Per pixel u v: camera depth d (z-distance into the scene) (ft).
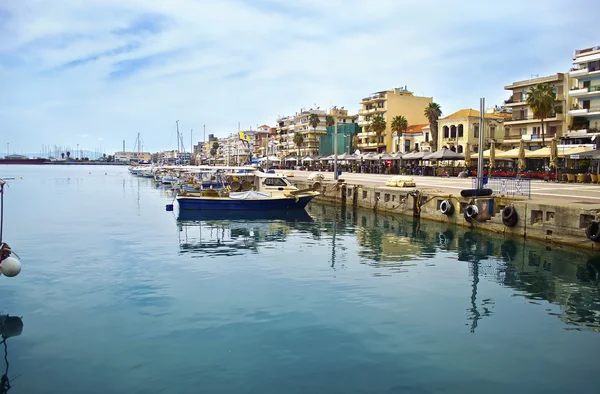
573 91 211.20
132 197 186.19
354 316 44.29
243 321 42.83
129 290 52.80
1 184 53.36
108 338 39.14
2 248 51.57
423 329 41.27
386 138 323.37
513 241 82.07
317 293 51.60
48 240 85.30
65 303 48.37
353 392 30.30
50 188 240.53
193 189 150.61
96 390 30.76
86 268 63.26
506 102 246.06
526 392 30.66
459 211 99.60
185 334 39.86
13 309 46.55
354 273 60.64
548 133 225.56
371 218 120.06
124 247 78.38
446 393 30.30
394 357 35.47
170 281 56.59
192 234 92.94
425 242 83.92
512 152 176.76
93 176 396.78
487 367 34.06
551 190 112.16
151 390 30.66
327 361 34.68
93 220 114.42
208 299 49.37
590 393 30.60
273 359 34.99
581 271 62.08
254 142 533.14
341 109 431.84
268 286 54.29
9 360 35.12
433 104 275.80
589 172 152.97
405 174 220.23
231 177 148.87
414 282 56.54
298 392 30.27
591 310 47.03
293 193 133.59
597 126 204.85
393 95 324.39
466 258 70.03
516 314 45.57
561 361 35.27
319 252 74.74
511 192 102.22
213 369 33.47
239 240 86.17
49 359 35.32
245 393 30.19
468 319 43.96
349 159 255.29
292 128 461.37
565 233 75.00
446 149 191.93
